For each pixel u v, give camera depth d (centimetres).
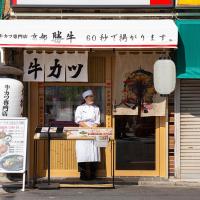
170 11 1181
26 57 1176
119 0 1170
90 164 1183
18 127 1046
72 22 1136
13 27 1107
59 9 1179
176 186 1135
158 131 1208
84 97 1171
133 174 1212
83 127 1123
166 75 1127
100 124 1206
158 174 1209
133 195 1028
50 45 1102
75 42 1103
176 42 1098
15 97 1093
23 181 1061
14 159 1041
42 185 1097
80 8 1175
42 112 1218
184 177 1202
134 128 1216
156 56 1187
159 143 1208
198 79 1198
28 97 1203
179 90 1197
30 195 1021
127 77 1192
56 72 1178
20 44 1099
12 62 1204
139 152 1214
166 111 1195
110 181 1173
